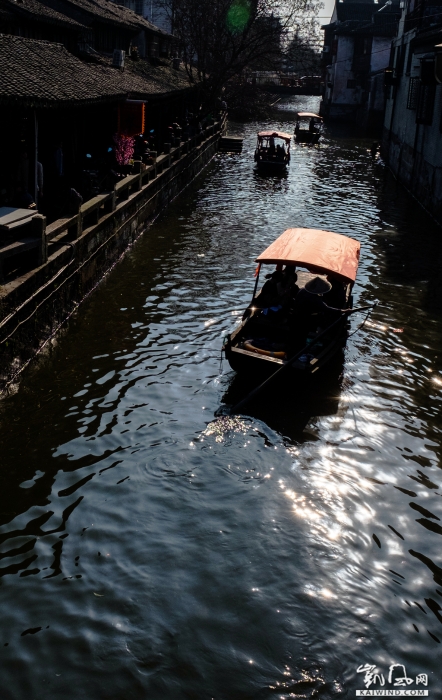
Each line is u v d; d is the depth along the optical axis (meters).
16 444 8.99
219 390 10.78
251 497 8.27
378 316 14.41
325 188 30.62
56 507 7.91
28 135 15.21
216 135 42.00
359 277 17.17
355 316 14.32
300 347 10.83
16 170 14.64
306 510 8.09
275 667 6.07
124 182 18.09
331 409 10.45
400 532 7.82
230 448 9.24
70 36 23.95
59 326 12.45
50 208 14.48
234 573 7.09
